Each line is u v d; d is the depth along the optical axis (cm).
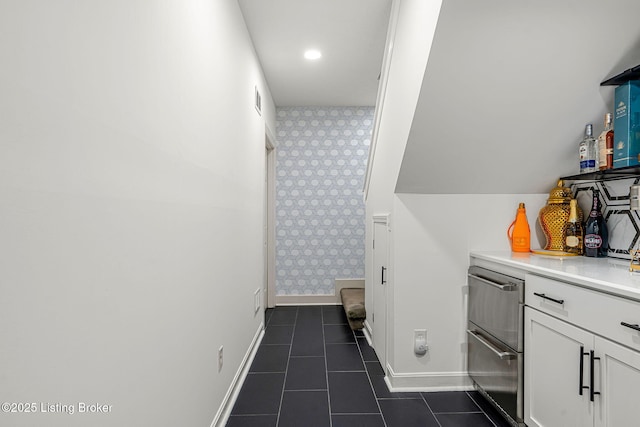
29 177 58
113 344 82
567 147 183
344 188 424
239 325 217
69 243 67
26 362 58
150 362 101
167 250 112
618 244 174
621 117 150
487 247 211
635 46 140
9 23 55
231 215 197
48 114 62
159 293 106
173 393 117
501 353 166
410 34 171
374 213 272
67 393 67
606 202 182
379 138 253
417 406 191
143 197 97
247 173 246
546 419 142
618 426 109
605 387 114
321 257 423
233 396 199
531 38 137
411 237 209
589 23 133
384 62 230
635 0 127
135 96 92
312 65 311
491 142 179
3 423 54
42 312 61
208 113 155
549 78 151
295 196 423
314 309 400
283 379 225
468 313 209
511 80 151
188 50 131
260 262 307
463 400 197
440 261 210
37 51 60
